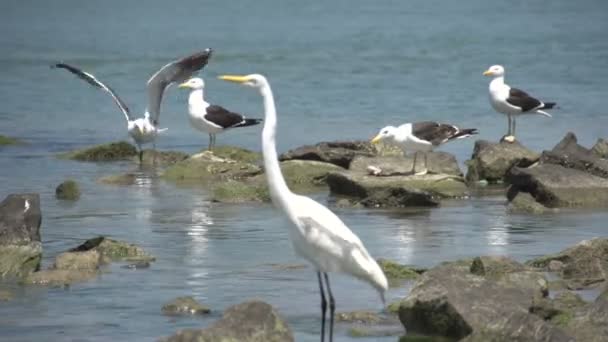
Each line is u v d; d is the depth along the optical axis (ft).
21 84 149.89
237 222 65.36
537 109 96.48
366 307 46.50
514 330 37.68
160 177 83.76
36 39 226.99
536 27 252.42
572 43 209.26
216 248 58.13
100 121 118.73
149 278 51.49
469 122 113.60
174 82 75.82
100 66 173.88
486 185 80.07
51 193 75.92
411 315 42.55
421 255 56.03
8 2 355.56
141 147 93.40
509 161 81.00
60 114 123.54
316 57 186.19
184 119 119.85
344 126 111.45
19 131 110.52
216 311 45.88
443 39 222.48
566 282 48.96
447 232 62.08
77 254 53.36
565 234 61.11
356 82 150.41
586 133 105.19
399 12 311.88
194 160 84.69
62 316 45.21
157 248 58.18
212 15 304.71
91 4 352.08
